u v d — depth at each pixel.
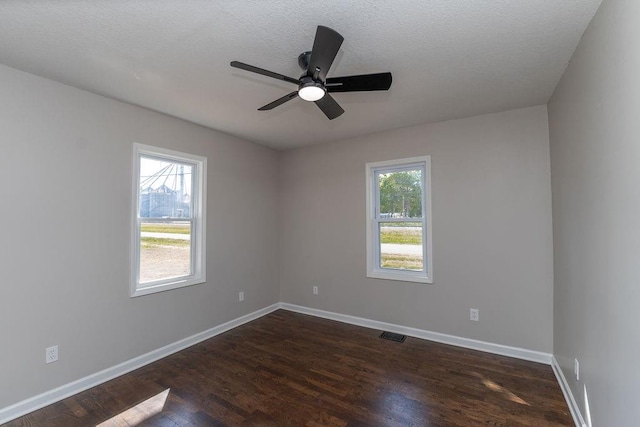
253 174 4.21
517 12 1.62
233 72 2.26
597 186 1.61
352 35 1.82
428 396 2.32
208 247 3.54
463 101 2.81
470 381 2.53
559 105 2.42
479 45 1.93
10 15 1.61
